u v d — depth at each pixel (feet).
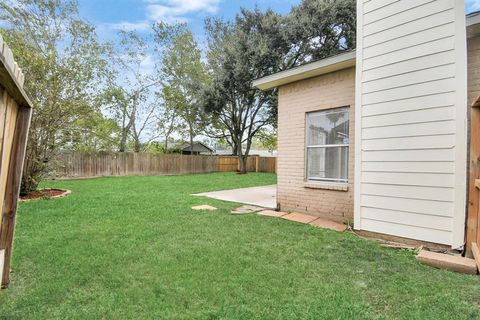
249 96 54.34
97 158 44.45
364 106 13.02
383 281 8.09
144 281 7.88
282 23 47.98
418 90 11.36
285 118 18.71
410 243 11.46
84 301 6.84
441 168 10.77
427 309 6.63
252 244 11.21
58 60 24.00
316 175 16.98
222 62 53.98
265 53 46.93
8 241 7.55
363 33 13.09
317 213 16.55
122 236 12.03
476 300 7.06
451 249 10.44
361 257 9.95
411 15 11.58
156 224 14.11
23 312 6.35
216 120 63.72
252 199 22.93
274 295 7.22
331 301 6.94
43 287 7.48
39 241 11.19
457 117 10.41
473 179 9.75
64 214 16.08
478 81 11.28
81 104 25.21
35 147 22.77
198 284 7.73
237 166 67.72
